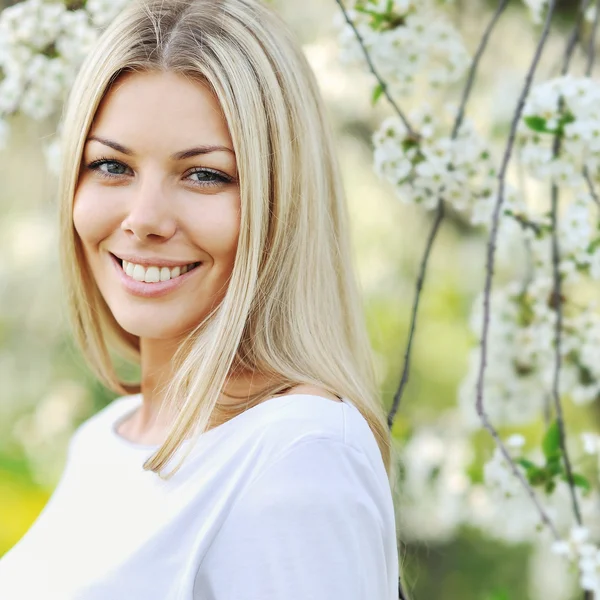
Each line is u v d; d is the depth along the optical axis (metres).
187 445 2.06
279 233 2.17
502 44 4.90
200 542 1.87
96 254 2.27
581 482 2.84
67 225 2.45
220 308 2.14
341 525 1.81
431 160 2.78
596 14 2.91
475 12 4.60
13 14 3.09
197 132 2.07
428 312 6.44
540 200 4.10
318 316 2.24
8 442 6.93
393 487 2.57
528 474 2.86
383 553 1.92
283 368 2.12
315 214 2.27
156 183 2.09
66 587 2.07
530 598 5.95
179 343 2.40
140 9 2.16
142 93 2.09
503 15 4.67
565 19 4.50
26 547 2.36
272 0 3.14
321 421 1.92
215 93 2.08
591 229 2.98
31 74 3.12
